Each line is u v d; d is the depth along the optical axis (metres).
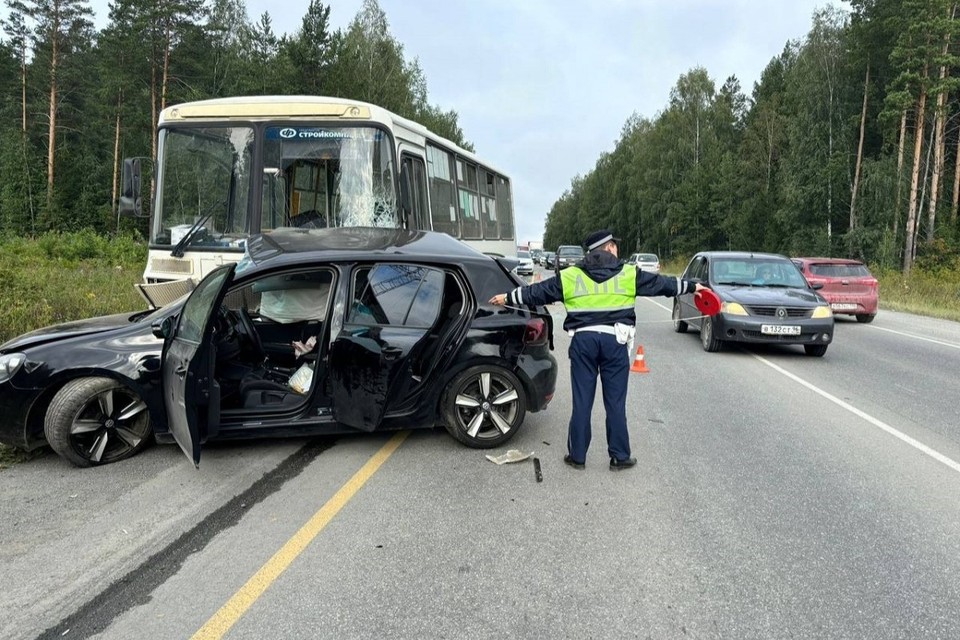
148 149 44.09
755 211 49.59
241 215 8.38
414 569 3.59
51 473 4.92
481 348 5.46
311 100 8.49
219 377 5.42
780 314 10.73
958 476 5.19
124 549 3.77
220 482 4.78
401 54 48.81
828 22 41.97
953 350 12.24
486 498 4.58
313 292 6.12
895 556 3.82
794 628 3.10
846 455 5.69
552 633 3.04
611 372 5.14
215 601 3.26
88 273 17.66
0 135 55.03
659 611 3.22
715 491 4.79
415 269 5.46
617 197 76.50
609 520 4.25
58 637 2.97
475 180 13.43
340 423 5.22
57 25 47.22
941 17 33.59
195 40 41.78
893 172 37.94
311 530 4.04
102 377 5.02
